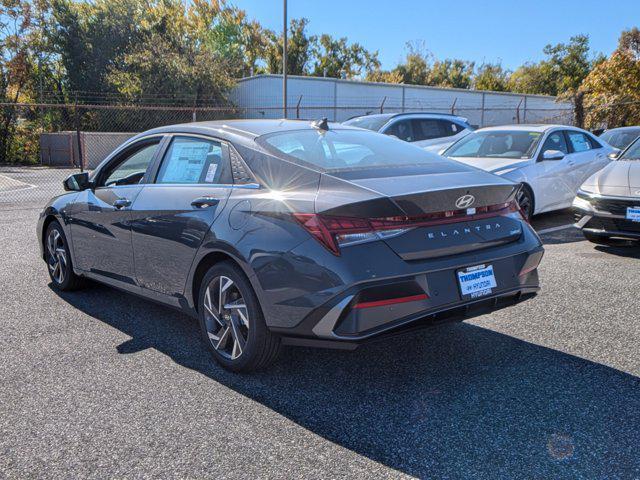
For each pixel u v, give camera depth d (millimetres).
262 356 3102
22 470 2299
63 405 2857
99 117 30172
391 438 2535
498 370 3254
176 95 31078
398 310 2721
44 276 5461
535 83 63812
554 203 8219
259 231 2957
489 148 8633
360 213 2684
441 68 69188
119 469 2303
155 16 35594
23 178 16750
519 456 2377
